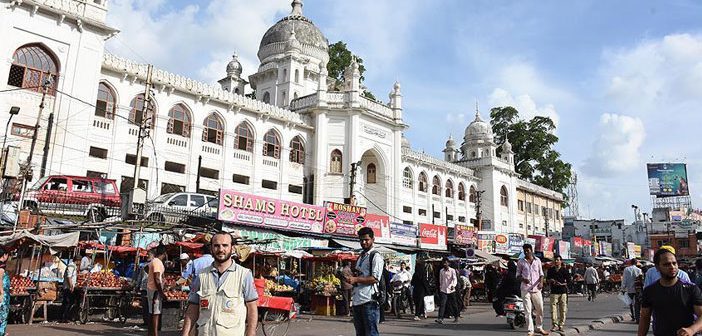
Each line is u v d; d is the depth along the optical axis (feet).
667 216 238.27
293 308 36.24
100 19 76.54
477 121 176.45
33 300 38.86
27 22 69.31
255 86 139.44
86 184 58.85
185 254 46.47
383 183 120.47
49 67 71.67
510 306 39.91
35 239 39.22
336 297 51.90
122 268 57.26
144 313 37.40
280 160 103.96
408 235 82.02
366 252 21.47
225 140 94.12
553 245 120.06
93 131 76.59
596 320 45.19
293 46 127.44
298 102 116.26
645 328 16.35
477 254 80.64
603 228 237.45
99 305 43.73
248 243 51.31
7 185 55.26
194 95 89.86
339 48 154.30
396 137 124.67
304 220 65.05
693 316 15.33
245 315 14.23
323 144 110.01
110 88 79.46
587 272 76.59
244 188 96.63
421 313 48.21
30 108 68.85
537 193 184.65
